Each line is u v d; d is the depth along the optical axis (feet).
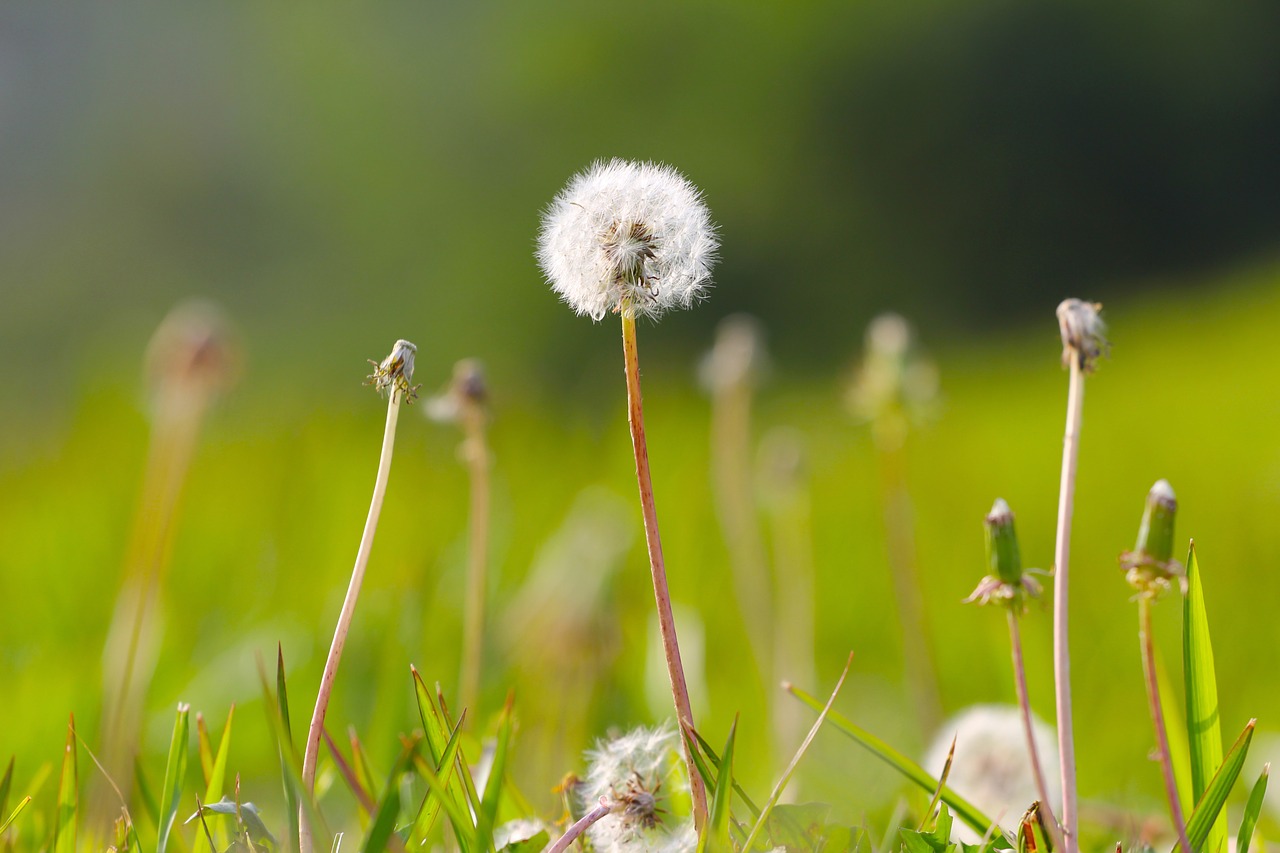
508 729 6.72
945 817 6.46
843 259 176.04
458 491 24.16
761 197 177.17
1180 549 22.50
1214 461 32.37
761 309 177.17
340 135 195.62
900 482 13.55
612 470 28.19
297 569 19.48
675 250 6.02
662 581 5.84
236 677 14.37
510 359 177.27
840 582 20.63
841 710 15.21
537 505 23.29
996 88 173.17
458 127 190.29
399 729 10.38
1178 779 7.31
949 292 175.94
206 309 15.60
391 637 11.32
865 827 6.74
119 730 11.00
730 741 5.87
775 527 20.47
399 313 189.37
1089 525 26.27
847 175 175.32
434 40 195.83
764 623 15.33
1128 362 67.05
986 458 36.01
